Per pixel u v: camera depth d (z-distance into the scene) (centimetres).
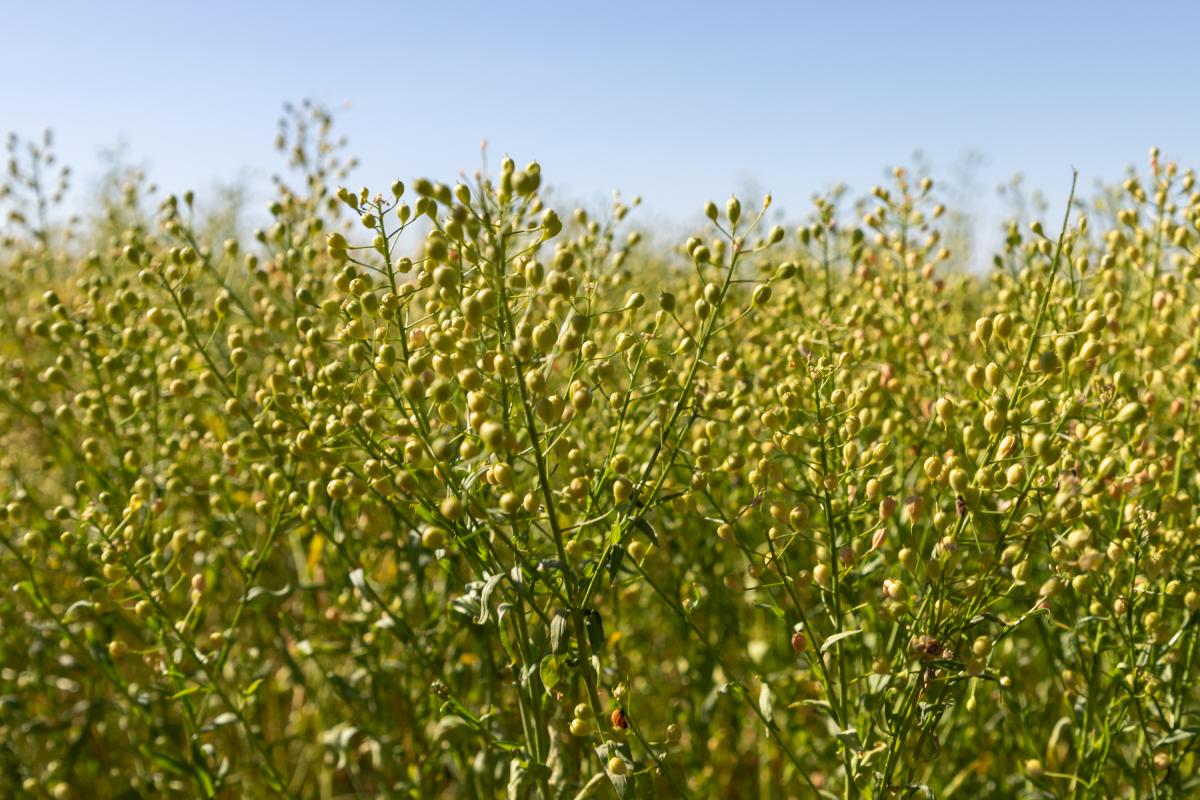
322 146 79
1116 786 62
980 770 69
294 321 69
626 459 55
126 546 60
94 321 69
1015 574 52
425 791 66
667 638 77
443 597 68
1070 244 60
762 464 54
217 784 62
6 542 64
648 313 76
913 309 67
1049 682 68
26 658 73
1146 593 56
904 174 69
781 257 85
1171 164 66
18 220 88
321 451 57
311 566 68
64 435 70
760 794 75
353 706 67
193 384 68
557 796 57
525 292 56
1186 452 60
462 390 57
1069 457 54
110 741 76
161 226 71
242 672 71
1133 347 67
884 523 54
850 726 55
